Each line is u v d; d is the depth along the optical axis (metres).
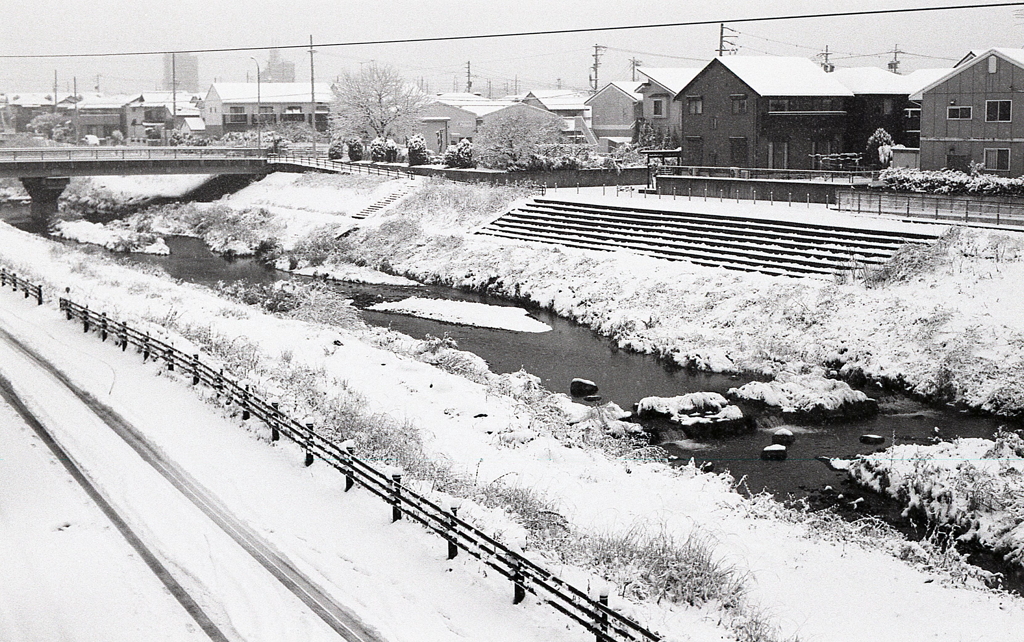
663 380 28.48
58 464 16.78
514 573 11.91
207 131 114.69
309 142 101.12
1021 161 45.09
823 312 31.47
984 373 26.16
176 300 32.94
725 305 33.62
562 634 11.15
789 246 38.19
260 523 14.26
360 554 13.20
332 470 16.36
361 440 17.77
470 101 95.00
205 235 61.94
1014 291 29.70
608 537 14.24
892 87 58.53
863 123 57.72
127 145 117.62
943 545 16.97
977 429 23.78
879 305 30.95
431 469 16.48
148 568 12.79
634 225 44.78
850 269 34.66
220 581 12.41
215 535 13.84
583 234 45.28
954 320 28.83
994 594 14.41
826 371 28.19
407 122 84.06
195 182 77.81
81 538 13.73
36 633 11.11
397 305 39.06
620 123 84.25
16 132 135.88
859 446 22.61
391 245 50.56
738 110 56.31
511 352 31.84
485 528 13.62
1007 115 45.34
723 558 13.88
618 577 12.90
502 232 48.38
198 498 15.24
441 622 11.41
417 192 58.44
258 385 20.94
